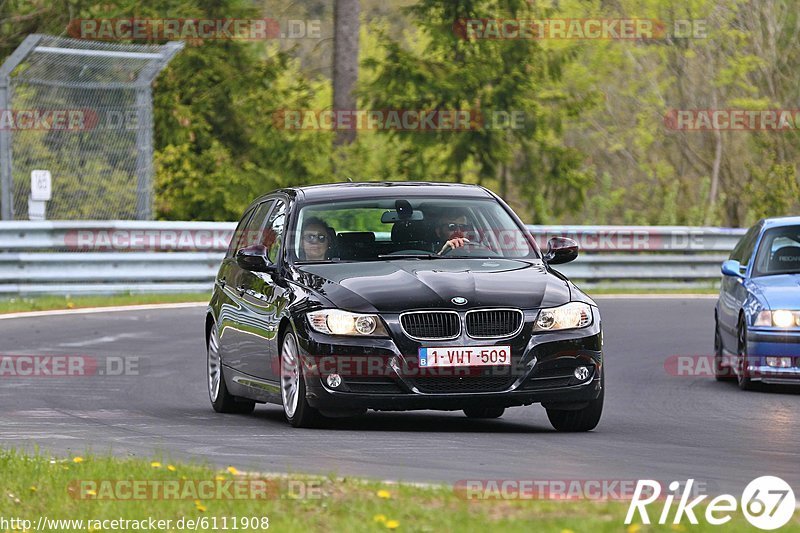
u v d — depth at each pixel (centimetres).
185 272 7219
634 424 3362
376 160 10750
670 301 7362
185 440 2964
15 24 9881
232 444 2875
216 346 3756
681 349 5309
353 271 3206
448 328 3028
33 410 3638
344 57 10188
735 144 12938
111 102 7969
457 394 3008
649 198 13375
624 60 13062
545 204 11294
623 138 13312
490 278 3150
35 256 6775
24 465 2469
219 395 3712
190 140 9906
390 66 10388
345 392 3027
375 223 3403
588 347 3089
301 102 10550
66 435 3091
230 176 9856
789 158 12744
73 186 8244
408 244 3347
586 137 13662
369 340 3016
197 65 10288
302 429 3142
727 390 4188
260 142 10188
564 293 3142
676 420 3456
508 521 1870
